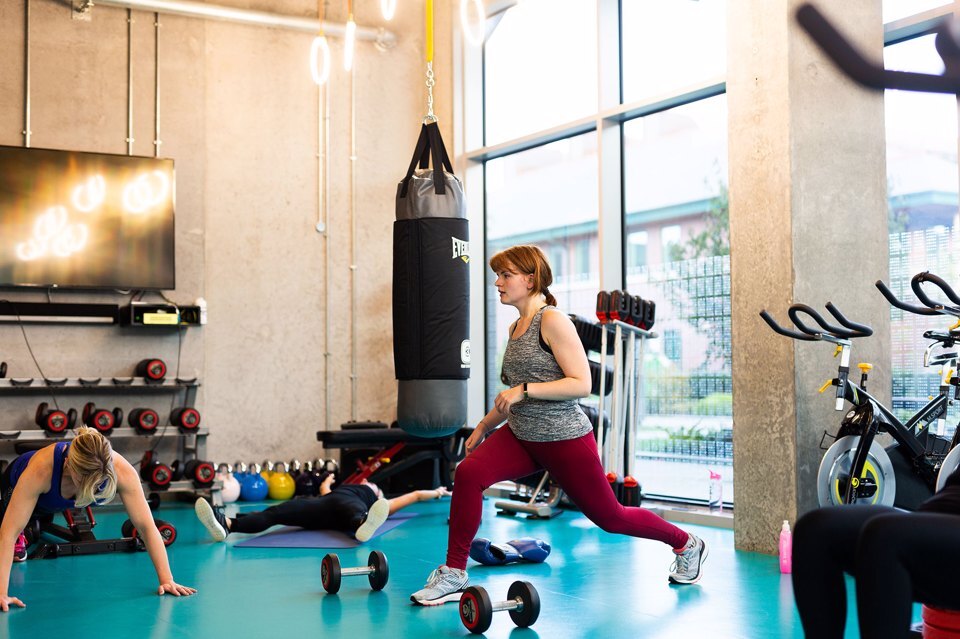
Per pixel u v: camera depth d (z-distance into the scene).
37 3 7.46
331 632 3.23
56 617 3.48
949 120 4.98
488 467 3.46
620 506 3.59
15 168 7.14
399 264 4.10
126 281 7.46
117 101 7.71
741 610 3.53
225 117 8.13
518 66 8.28
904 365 5.23
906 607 1.59
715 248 6.45
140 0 7.64
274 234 8.30
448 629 3.26
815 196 4.73
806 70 4.73
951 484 1.91
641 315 6.30
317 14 8.47
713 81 6.28
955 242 4.96
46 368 7.36
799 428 4.63
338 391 8.51
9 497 3.85
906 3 5.12
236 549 5.09
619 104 7.15
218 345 8.03
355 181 8.66
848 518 1.82
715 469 6.43
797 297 4.62
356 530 5.39
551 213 7.93
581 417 3.39
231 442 8.04
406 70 8.91
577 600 3.72
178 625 3.34
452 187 4.12
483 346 8.63
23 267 7.14
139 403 7.69
